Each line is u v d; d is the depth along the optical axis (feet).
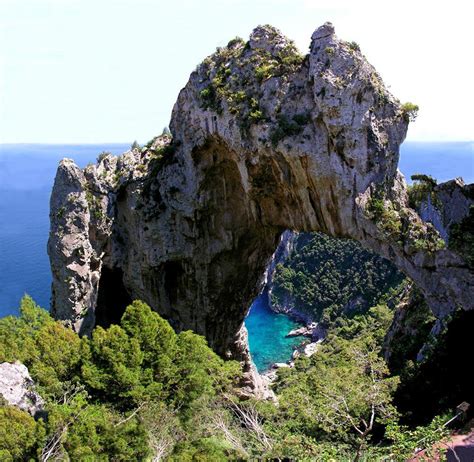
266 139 127.65
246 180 140.67
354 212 119.14
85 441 71.00
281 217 146.20
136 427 77.15
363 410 79.46
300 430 92.27
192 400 96.07
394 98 118.42
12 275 352.49
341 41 118.73
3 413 71.82
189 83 152.15
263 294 404.36
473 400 86.63
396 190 119.65
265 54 136.15
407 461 62.28
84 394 87.86
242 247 166.09
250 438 94.94
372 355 90.84
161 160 160.76
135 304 104.53
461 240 118.01
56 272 150.92
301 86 126.62
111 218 161.99
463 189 127.13
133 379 90.58
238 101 135.44
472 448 63.82
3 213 550.77
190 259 161.07
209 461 72.79
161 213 157.17
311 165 122.72
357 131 115.14
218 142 143.95
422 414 93.30
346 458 71.82
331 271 363.15
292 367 251.39
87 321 152.87
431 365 105.70
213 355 127.24
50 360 100.63
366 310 318.86
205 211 156.15
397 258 116.26
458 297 109.09
